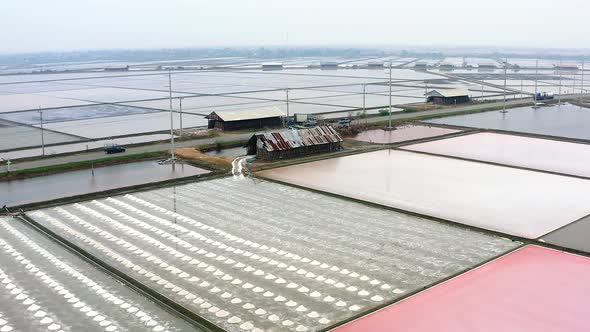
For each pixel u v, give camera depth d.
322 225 26.30
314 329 16.89
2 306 18.80
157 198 31.22
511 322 16.91
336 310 18.11
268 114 55.22
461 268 21.08
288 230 25.70
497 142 46.72
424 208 28.48
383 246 23.52
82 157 41.38
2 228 26.66
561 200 29.64
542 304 18.02
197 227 26.31
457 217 26.94
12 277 21.08
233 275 21.00
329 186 33.09
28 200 30.91
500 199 29.97
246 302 18.80
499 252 22.56
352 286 19.84
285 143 40.97
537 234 24.48
